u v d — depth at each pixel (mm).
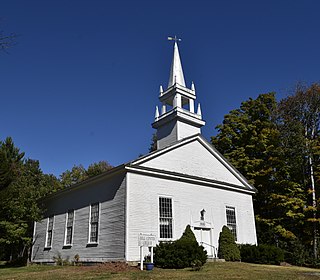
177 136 23000
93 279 11570
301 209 27188
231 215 22781
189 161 21297
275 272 14211
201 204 20828
